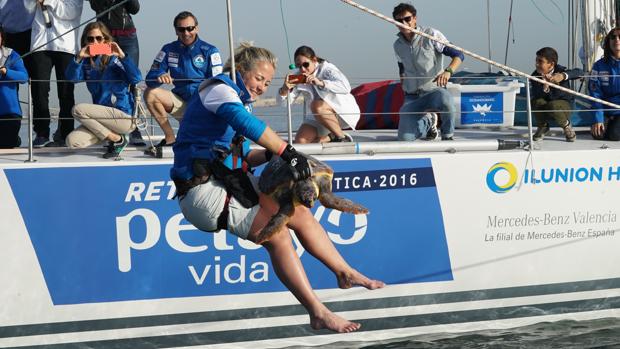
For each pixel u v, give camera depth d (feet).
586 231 30.73
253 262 28.14
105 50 29.32
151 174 27.30
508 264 30.17
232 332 28.35
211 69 30.89
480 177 29.55
